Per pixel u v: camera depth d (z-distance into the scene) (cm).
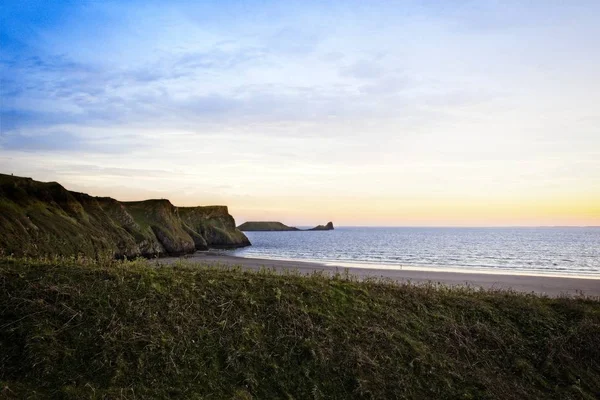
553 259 5753
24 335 977
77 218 4775
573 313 1395
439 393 1011
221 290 1291
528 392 1054
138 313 1105
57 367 912
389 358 1093
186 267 1512
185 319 1133
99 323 1049
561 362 1161
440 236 16575
